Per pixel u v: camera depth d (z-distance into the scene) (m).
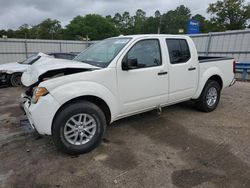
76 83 3.01
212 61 4.97
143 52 3.72
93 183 2.55
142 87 3.69
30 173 2.73
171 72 4.07
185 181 2.57
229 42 12.48
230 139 3.65
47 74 3.16
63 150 3.06
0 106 5.85
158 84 3.91
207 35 13.56
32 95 3.22
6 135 3.87
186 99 4.60
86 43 22.75
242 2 38.03
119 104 3.48
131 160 3.03
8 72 8.87
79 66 3.19
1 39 18.06
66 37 73.56
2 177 2.65
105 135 3.85
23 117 4.86
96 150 3.30
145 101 3.80
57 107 2.88
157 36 3.96
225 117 4.76
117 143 3.54
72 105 3.03
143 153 3.22
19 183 2.54
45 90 2.87
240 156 3.10
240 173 2.71
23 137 3.77
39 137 3.75
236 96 6.86
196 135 3.83
